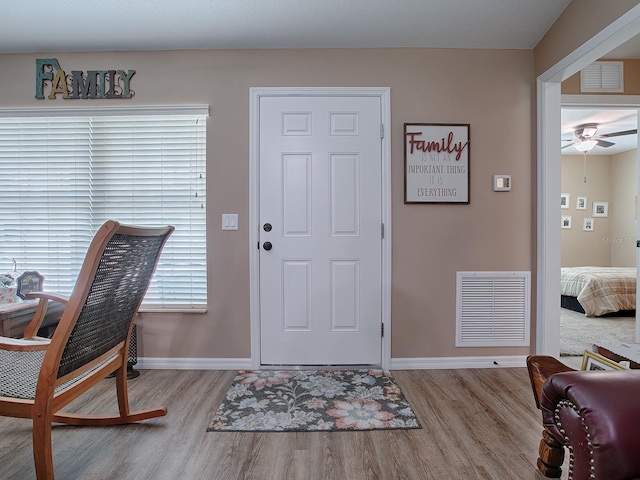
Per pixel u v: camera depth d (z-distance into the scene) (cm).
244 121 260
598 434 90
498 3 225
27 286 238
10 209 267
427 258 263
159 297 269
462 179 262
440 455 163
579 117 434
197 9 226
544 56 251
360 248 262
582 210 639
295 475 150
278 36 248
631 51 268
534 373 147
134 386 234
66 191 266
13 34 242
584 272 485
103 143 265
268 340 263
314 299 262
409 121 261
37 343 139
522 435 179
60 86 259
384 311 262
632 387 95
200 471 153
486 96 262
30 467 155
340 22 238
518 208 265
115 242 143
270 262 262
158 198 266
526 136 264
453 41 255
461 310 265
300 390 228
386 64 260
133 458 161
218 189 261
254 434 180
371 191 261
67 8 223
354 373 254
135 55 259
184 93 260
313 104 260
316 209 261
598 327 393
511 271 266
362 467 156
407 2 224
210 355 264
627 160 607
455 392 225
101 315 155
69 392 147
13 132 265
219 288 262
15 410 137
